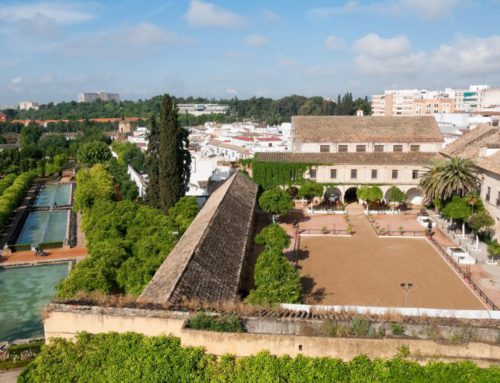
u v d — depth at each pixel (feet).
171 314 76.28
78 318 77.87
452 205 182.09
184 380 71.36
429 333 70.33
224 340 71.26
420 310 84.74
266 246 140.15
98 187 245.65
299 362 68.49
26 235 228.22
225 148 383.65
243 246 134.31
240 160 288.92
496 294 130.41
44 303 145.48
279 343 69.82
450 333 70.23
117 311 77.41
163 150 200.03
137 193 279.49
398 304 124.47
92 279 107.65
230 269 113.50
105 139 588.91
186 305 81.76
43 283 163.02
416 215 229.04
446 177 184.65
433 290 134.31
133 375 72.79
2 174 416.87
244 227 153.79
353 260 162.40
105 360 75.15
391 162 246.06
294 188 259.39
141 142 493.77
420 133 266.16
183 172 211.41
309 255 168.55
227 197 177.99
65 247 199.82
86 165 461.78
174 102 205.36
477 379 64.90
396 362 67.05
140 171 368.68
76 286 106.32
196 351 71.92
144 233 147.64
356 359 67.72
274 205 206.69
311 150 266.77
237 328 72.74
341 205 245.04
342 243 183.01
